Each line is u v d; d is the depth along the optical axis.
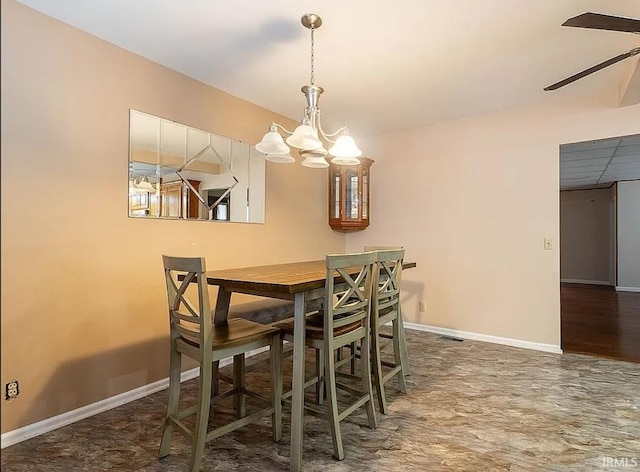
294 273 2.26
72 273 2.15
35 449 1.85
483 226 3.80
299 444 1.68
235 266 3.25
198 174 2.93
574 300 6.34
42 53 2.02
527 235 3.56
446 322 4.01
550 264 3.45
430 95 3.28
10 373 1.88
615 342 3.74
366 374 2.08
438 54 2.53
